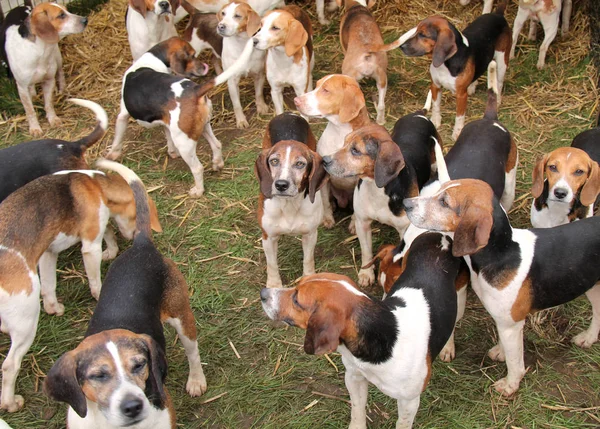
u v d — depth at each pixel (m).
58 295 3.14
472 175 2.94
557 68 4.31
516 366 2.69
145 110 3.56
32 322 2.70
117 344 2.22
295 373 2.83
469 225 2.47
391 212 3.00
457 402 2.71
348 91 3.25
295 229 2.99
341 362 2.85
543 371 2.79
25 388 2.80
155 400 2.29
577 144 3.21
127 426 2.23
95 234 2.96
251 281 3.19
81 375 2.20
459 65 3.73
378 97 4.17
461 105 3.81
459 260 2.61
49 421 2.71
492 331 2.94
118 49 4.61
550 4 4.12
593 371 2.79
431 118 3.99
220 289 3.16
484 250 2.56
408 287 2.51
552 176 2.93
